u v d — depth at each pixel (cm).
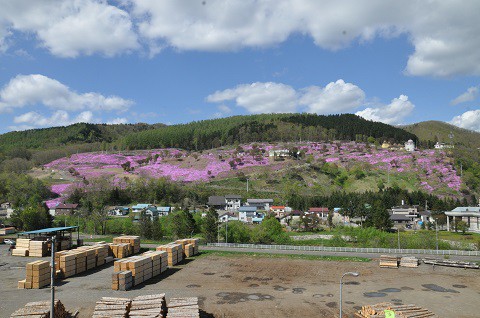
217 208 12288
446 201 12269
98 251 4903
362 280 4278
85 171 15875
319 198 12438
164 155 18675
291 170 15450
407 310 2909
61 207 11069
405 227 10419
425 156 16475
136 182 13425
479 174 14612
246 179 14862
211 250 6256
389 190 13100
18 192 12144
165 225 8956
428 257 5741
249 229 8531
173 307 2800
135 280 3941
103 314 2700
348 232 8244
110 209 11306
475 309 3266
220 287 3919
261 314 3086
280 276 4444
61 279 4184
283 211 11562
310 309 3216
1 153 18275
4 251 5894
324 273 4619
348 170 15662
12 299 3394
